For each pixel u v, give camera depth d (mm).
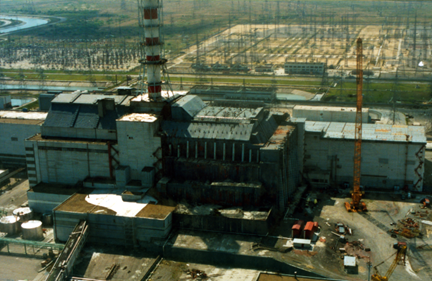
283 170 132000
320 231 122688
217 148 135250
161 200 129875
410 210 132875
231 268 111438
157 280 107688
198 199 130250
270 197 130375
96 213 121250
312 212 132875
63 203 127812
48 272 110688
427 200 135875
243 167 130250
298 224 120188
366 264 108500
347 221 127625
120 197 131250
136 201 128625
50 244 118000
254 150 132125
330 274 104750
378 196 142500
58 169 143000
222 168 131875
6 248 122188
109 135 142500
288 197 138750
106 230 121688
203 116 142250
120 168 136500
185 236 120188
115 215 120062
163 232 118250
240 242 116750
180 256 115750
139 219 118812
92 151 138875
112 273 110125
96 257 116625
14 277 109625
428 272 105375
